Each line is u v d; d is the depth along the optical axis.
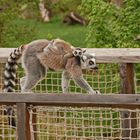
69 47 9.33
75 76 9.20
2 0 16.67
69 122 9.21
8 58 9.29
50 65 9.24
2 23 16.23
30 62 9.28
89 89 9.20
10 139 8.83
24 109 7.18
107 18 13.59
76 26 33.59
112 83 10.30
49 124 8.75
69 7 26.88
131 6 13.40
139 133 9.24
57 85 9.98
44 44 9.28
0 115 8.97
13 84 9.23
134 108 6.99
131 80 9.39
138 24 13.27
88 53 9.31
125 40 13.13
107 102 6.86
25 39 16.22
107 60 9.23
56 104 7.12
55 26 32.97
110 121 9.45
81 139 9.27
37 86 10.10
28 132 7.32
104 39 13.45
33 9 18.39
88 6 13.73
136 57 9.12
